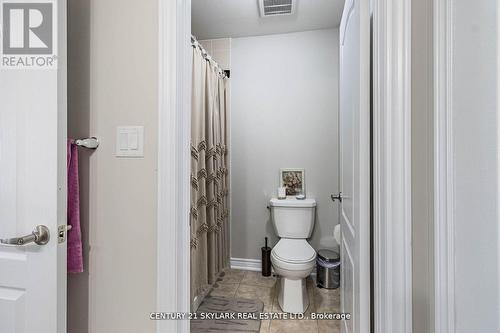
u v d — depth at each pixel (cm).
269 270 254
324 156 254
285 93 261
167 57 96
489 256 57
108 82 102
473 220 62
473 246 62
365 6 91
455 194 68
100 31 103
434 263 73
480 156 59
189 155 105
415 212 80
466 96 64
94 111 103
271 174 265
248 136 269
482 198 59
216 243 238
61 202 89
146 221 99
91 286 104
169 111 96
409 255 79
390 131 80
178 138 98
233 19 234
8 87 90
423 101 79
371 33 95
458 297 67
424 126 79
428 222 78
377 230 85
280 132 262
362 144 92
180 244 100
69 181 99
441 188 70
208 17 231
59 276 89
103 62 102
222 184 252
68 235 99
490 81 56
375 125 86
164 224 96
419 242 79
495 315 56
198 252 198
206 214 216
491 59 56
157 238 97
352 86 111
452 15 68
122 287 101
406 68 78
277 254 198
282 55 260
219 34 261
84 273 104
